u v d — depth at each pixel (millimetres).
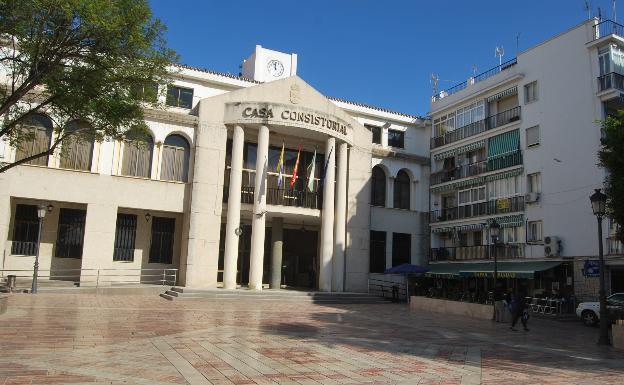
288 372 8961
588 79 27562
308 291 29516
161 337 12539
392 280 35312
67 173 26625
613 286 25531
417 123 38688
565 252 27562
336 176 32312
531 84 31188
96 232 26844
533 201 29438
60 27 14094
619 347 14500
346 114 32938
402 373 9383
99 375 8148
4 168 15406
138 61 15898
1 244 25047
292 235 34312
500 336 16484
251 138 31203
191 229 27766
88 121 17172
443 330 17297
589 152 26953
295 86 30875
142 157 28734
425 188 38125
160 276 29344
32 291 22750
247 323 16250
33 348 10352
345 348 12094
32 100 19672
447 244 36906
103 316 16453
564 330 19812
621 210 17438
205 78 30984
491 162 33156
